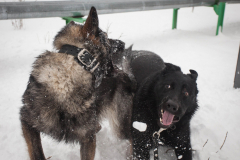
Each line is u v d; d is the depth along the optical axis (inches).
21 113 89.8
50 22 381.4
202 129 131.0
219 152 115.8
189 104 107.0
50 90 81.5
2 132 121.2
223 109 152.4
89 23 90.0
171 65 114.4
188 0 304.7
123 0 254.7
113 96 111.3
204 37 307.0
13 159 105.1
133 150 114.8
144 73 138.6
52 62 83.4
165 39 294.7
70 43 87.8
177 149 114.2
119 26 369.4
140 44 274.8
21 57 219.1
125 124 125.0
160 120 106.1
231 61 230.5
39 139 92.8
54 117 83.6
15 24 354.3
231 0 309.7
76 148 117.3
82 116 85.8
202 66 218.7
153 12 496.1
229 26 374.6
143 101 116.4
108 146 123.4
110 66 102.0
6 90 162.6
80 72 84.5
